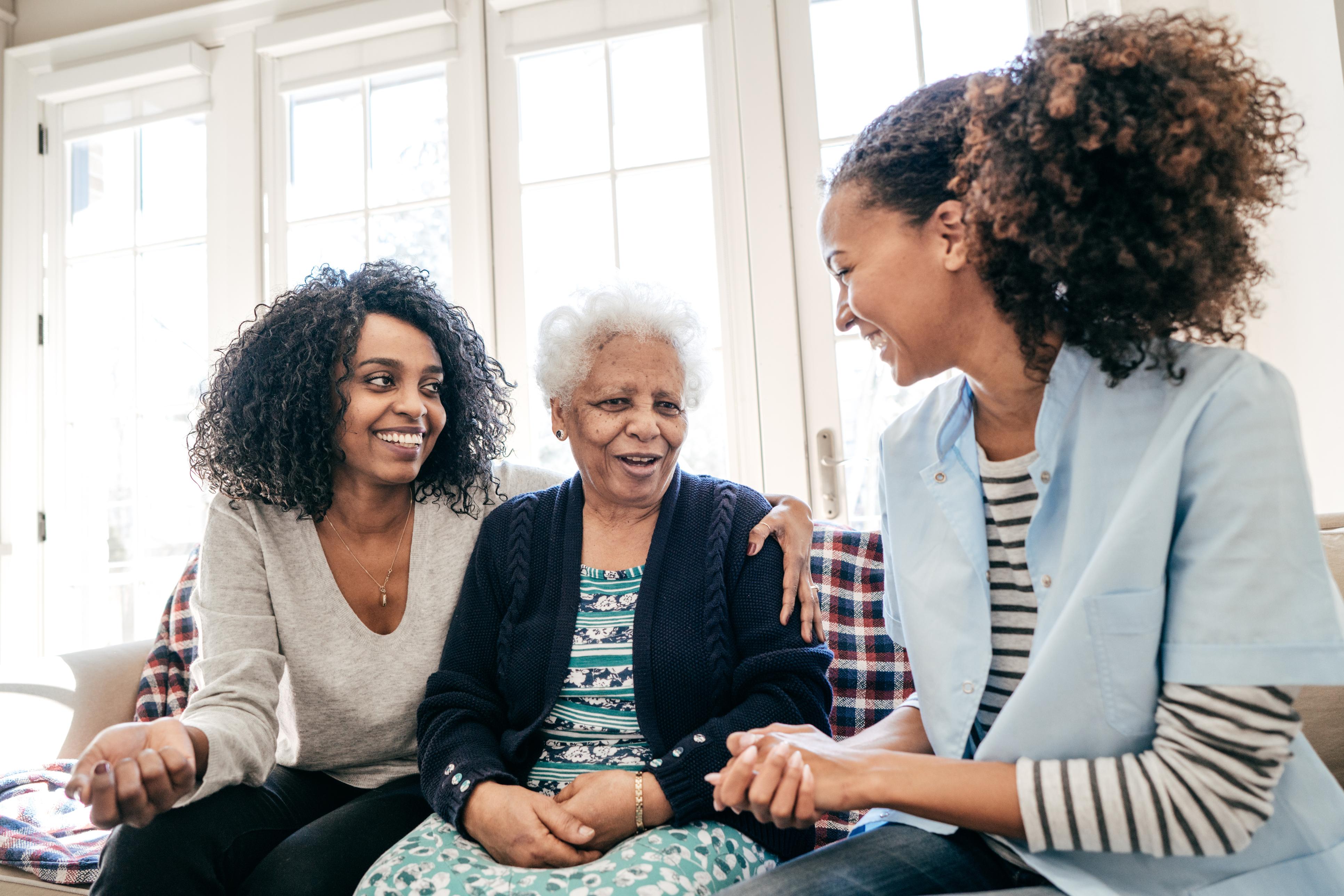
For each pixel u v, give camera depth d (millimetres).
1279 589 660
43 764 1604
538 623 1160
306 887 1004
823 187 925
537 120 2447
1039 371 816
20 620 2734
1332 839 717
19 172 2844
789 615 1122
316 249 2600
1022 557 851
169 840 1015
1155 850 680
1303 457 690
